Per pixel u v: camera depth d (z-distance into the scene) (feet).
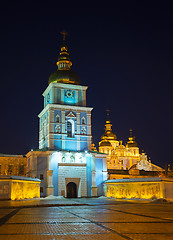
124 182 174.70
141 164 386.52
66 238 34.50
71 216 60.39
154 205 100.01
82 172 196.85
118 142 446.19
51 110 201.98
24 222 50.34
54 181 187.62
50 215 63.00
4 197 136.67
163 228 41.98
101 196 183.01
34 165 187.21
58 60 232.32
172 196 154.92
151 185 156.97
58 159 192.13
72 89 213.46
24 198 152.87
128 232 38.60
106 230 40.50
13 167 207.82
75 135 204.33
